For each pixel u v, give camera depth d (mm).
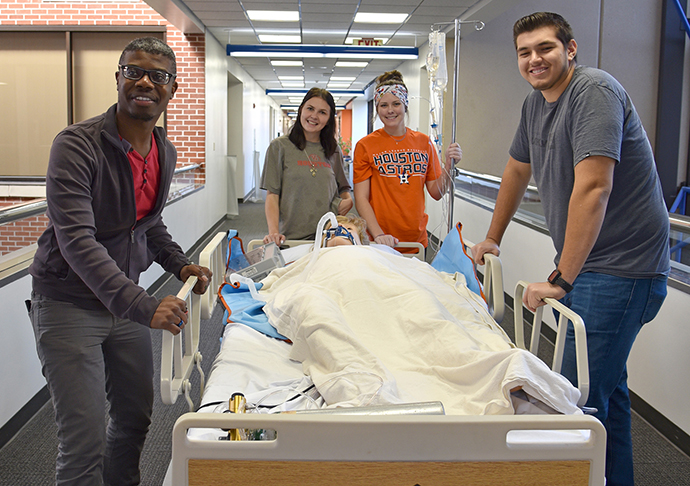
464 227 5898
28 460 2355
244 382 1752
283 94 16734
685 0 6605
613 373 1857
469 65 7406
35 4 7109
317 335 1771
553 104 1865
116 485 1906
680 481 2238
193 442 1105
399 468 1120
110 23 7207
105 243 1682
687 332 2420
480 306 2178
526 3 7203
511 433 1341
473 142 7516
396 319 1961
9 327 2535
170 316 1419
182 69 7512
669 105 6727
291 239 3221
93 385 1617
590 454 1142
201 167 7695
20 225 2768
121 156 1613
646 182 1777
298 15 6820
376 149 3240
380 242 3033
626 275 1799
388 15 6773
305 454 1109
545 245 3844
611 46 6828
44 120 7348
